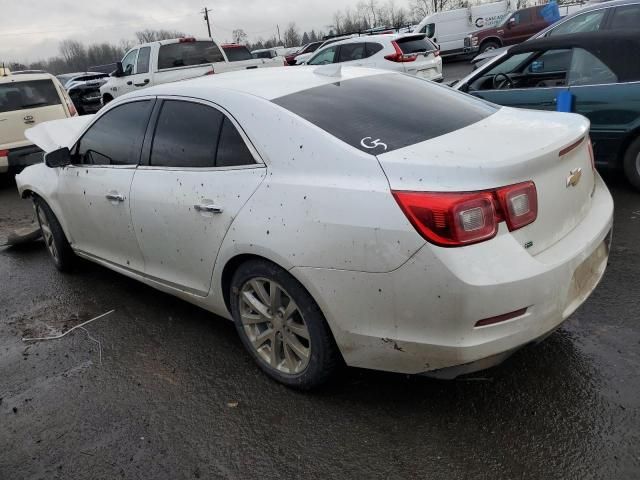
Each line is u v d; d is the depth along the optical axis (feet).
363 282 7.61
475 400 8.75
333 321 8.13
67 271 15.83
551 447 7.68
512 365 9.47
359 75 11.02
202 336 11.64
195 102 10.23
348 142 8.23
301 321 8.89
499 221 7.22
